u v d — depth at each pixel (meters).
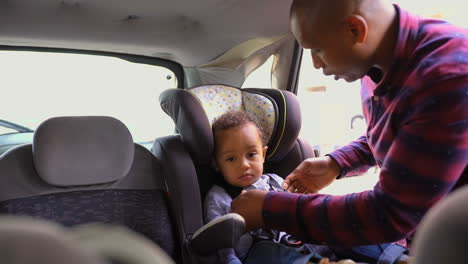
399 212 0.79
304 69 2.06
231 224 1.01
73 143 1.23
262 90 1.62
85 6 1.48
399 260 0.98
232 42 1.84
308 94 2.21
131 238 0.30
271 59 2.03
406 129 0.79
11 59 1.70
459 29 0.87
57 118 1.23
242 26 1.76
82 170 1.25
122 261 0.28
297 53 1.94
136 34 1.69
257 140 1.47
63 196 1.25
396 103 0.86
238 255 1.29
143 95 2.04
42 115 1.90
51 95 1.89
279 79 2.06
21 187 1.21
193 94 1.41
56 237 0.23
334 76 0.99
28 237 0.22
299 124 1.52
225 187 1.55
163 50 1.83
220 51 1.88
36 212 1.21
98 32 1.63
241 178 1.46
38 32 1.56
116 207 1.32
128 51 1.81
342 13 0.82
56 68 1.82
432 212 0.25
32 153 1.24
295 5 0.89
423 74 0.79
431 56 0.81
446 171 0.74
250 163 1.46
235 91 1.61
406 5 1.67
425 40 0.85
